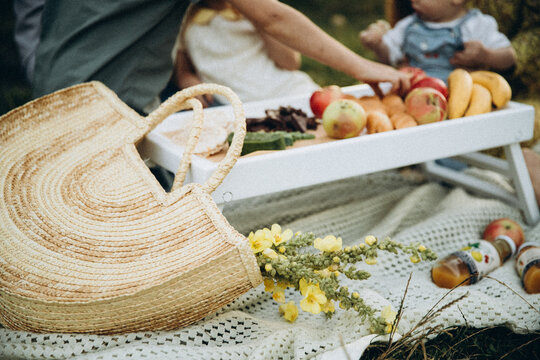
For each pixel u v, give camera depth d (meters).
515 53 2.01
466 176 2.01
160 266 1.03
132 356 1.00
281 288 1.12
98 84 1.49
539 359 1.19
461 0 2.03
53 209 1.17
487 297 1.25
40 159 1.29
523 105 1.66
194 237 1.07
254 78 2.19
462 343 1.22
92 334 1.06
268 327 1.20
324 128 1.51
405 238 1.56
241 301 1.31
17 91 2.88
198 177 1.25
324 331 1.19
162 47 1.66
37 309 1.02
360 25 4.46
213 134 1.44
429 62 2.14
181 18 1.68
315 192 1.89
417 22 2.19
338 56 1.62
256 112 1.72
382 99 1.71
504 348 1.23
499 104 1.63
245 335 1.18
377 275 1.45
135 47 1.61
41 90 1.67
